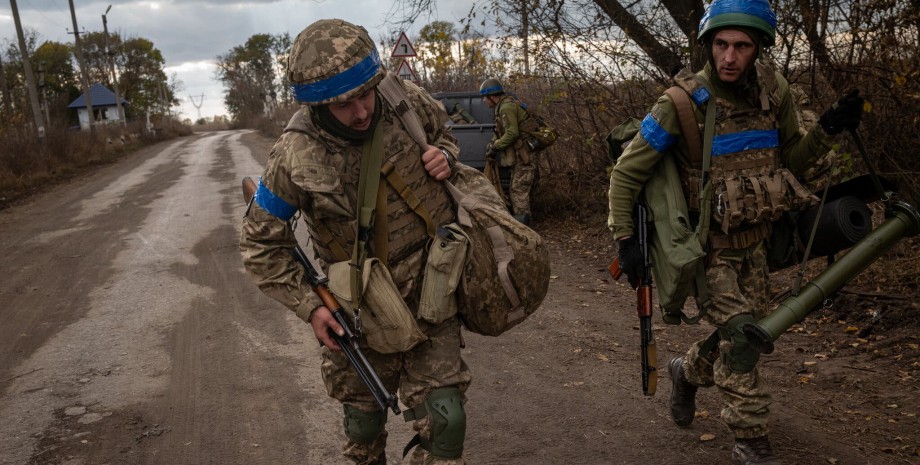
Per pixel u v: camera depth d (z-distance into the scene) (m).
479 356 4.65
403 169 2.29
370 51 2.13
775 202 2.72
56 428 3.85
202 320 5.68
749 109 2.74
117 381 4.49
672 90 2.75
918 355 4.01
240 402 4.11
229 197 12.85
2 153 19.27
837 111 2.61
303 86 2.10
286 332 5.31
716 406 3.67
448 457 2.32
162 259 7.94
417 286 2.36
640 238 2.89
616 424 3.57
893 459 3.04
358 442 2.61
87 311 6.10
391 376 2.48
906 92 5.36
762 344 2.51
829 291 2.62
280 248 2.32
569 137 8.43
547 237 8.06
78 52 33.91
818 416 3.48
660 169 2.86
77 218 11.69
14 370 4.79
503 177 8.26
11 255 8.83
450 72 14.02
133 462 3.44
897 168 5.75
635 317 5.27
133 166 23.25
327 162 2.22
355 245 2.26
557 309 5.51
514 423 3.66
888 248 2.71
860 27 5.61
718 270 2.80
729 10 2.62
